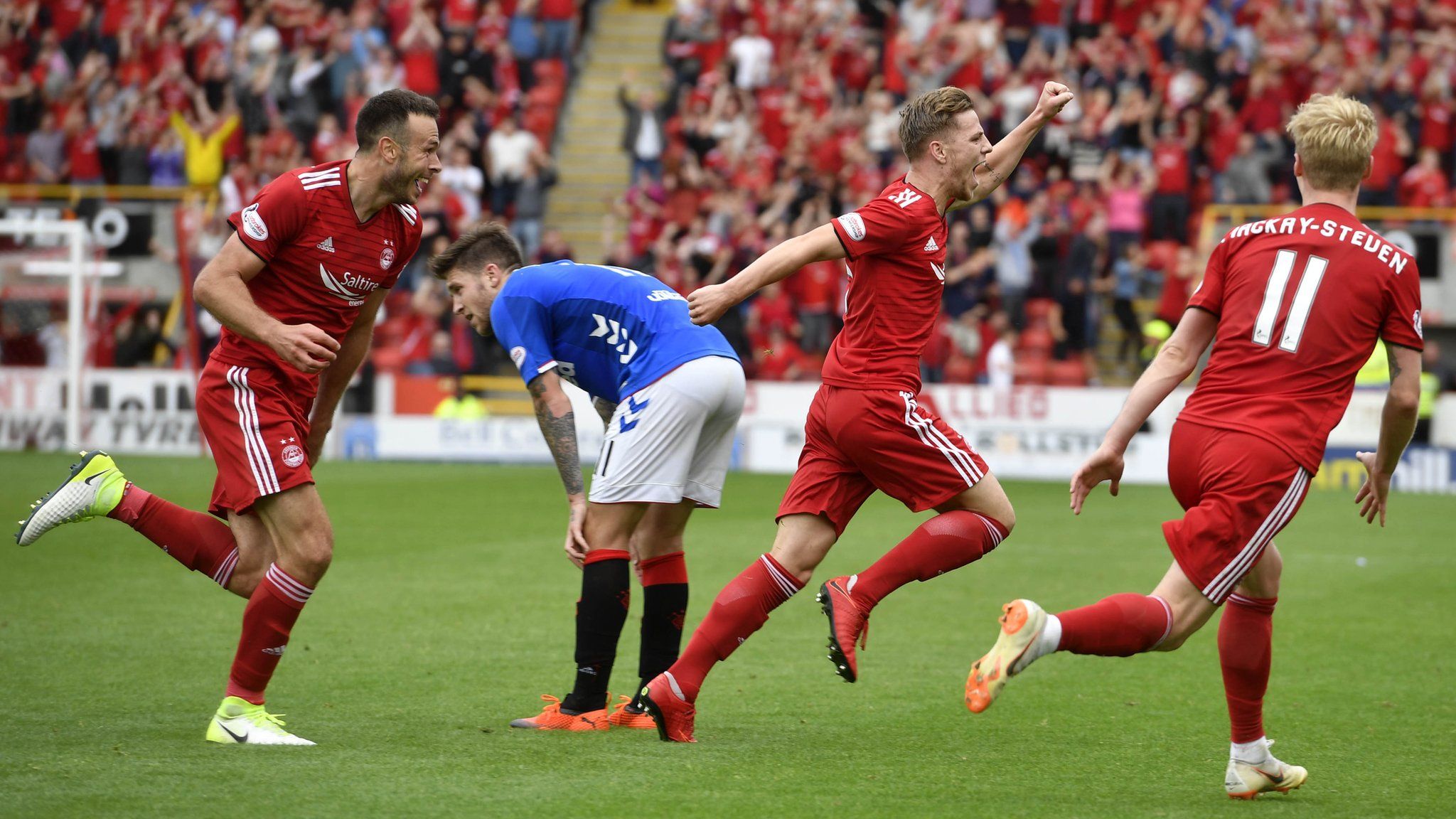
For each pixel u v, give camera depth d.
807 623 18.56
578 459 12.59
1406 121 48.66
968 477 11.83
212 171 49.50
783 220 46.31
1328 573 23.50
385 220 12.36
